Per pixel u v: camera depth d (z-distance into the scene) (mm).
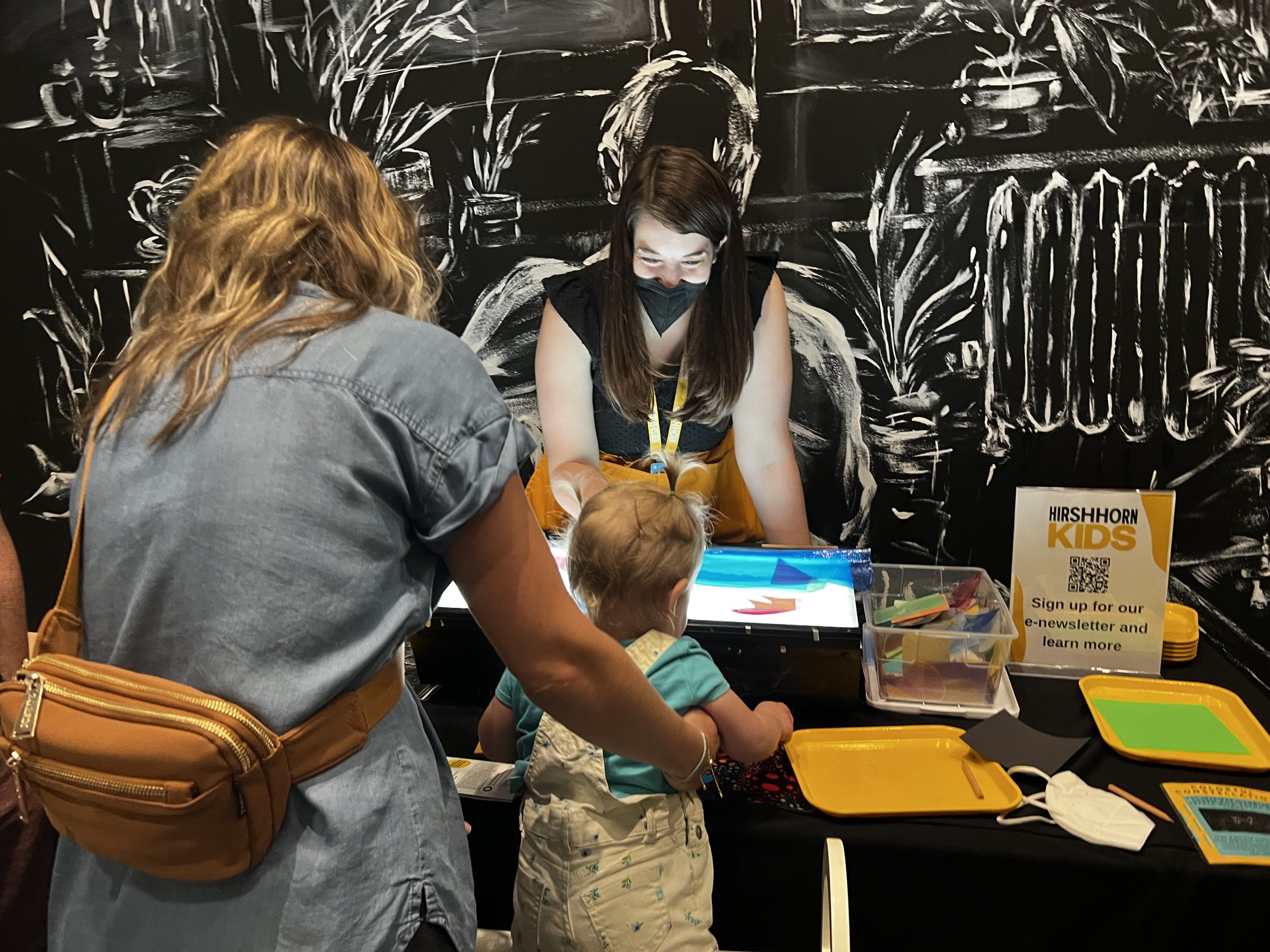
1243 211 2424
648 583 1255
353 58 2646
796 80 2504
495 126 2645
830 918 1151
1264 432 2549
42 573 3137
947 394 2670
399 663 891
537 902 1217
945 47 2434
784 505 2295
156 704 743
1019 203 2504
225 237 815
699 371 2158
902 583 1882
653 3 2508
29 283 2926
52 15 2717
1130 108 2406
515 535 842
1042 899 1300
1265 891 1229
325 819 782
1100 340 2562
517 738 1425
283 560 747
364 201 898
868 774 1460
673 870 1194
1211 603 2686
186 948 798
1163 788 1407
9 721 796
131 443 788
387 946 807
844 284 2633
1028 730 1529
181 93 2732
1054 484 2682
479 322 2799
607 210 2664
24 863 1221
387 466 788
